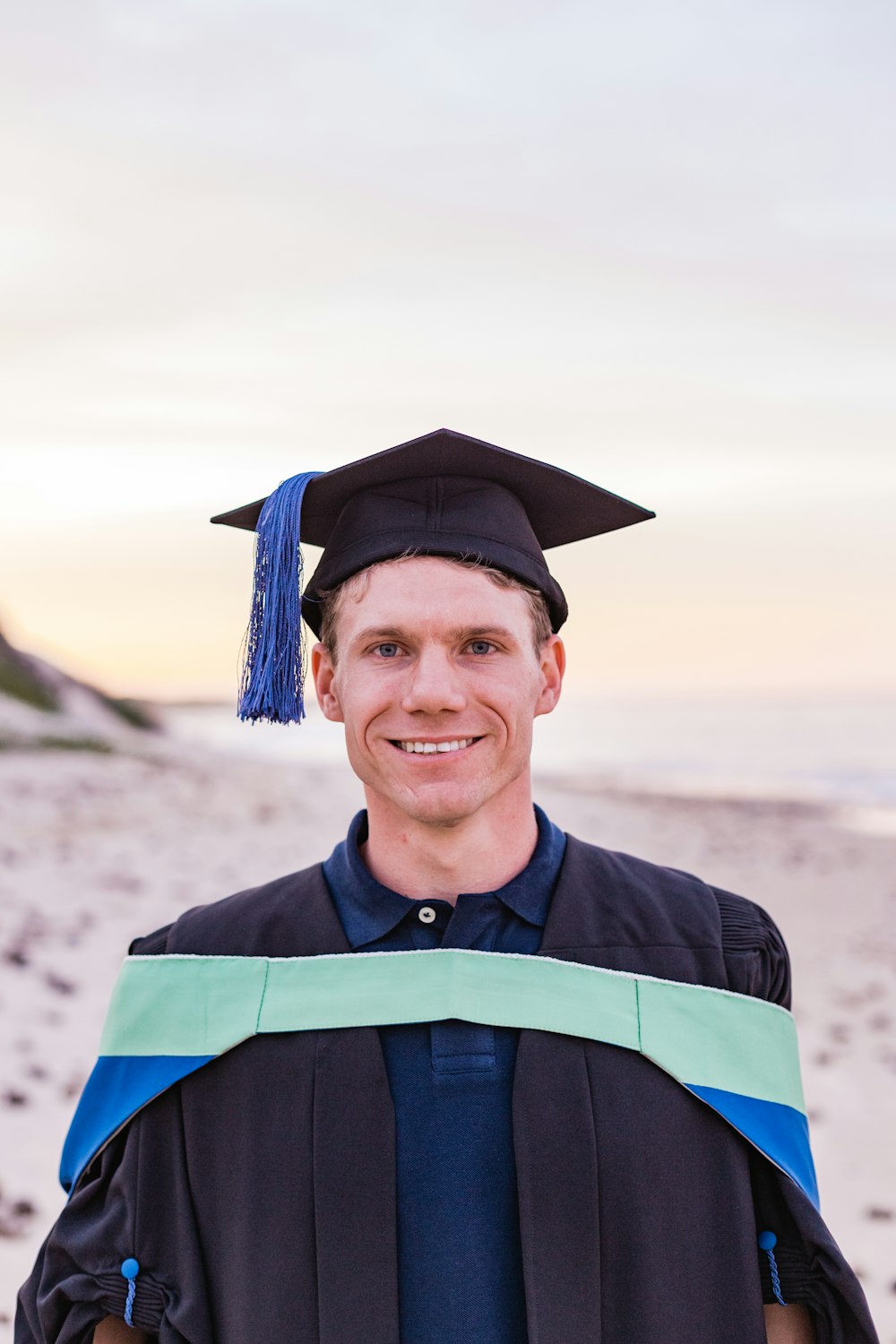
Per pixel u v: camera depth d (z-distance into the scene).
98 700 22.33
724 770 27.30
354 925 2.27
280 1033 2.20
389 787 2.20
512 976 2.19
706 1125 2.18
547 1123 2.10
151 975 2.33
